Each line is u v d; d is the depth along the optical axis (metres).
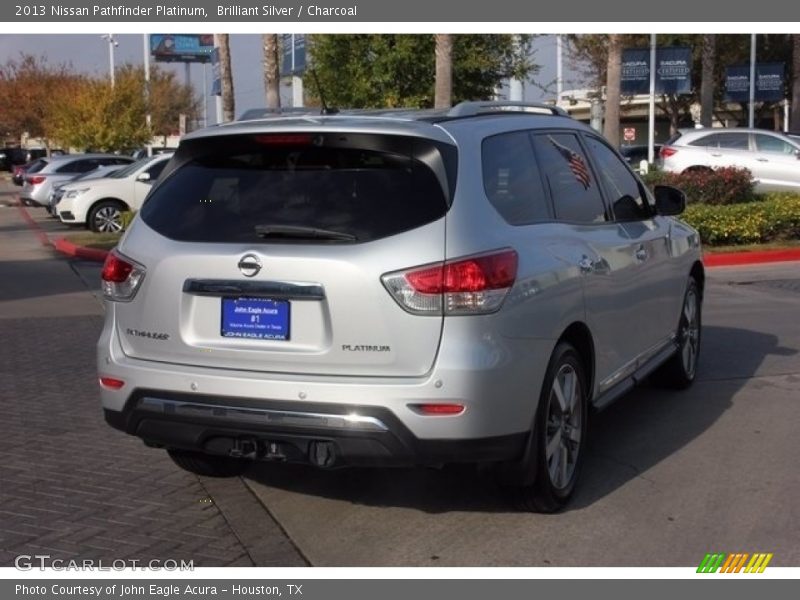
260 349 4.71
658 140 59.00
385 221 4.62
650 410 7.39
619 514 5.34
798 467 6.08
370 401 4.51
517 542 5.00
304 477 6.01
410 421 4.50
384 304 4.52
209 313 4.83
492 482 5.22
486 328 4.57
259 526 5.29
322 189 4.79
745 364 8.83
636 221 6.66
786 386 8.06
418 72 27.27
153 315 4.95
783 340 9.84
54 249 19.81
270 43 20.45
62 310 12.28
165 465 6.29
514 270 4.74
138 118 41.84
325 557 4.89
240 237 4.80
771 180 22.28
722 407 7.46
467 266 4.54
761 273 15.21
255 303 4.73
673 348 7.42
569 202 5.74
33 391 8.16
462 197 4.70
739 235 17.59
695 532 5.11
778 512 5.36
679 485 5.78
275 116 5.43
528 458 4.93
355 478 5.97
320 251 4.61
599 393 5.87
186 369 4.86
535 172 5.48
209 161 5.14
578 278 5.36
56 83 58.84
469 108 5.38
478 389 4.53
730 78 35.78
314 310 4.62
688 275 7.61
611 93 22.66
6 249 19.94
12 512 5.50
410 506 5.50
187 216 5.01
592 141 6.47
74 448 6.63
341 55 27.25
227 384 4.72
